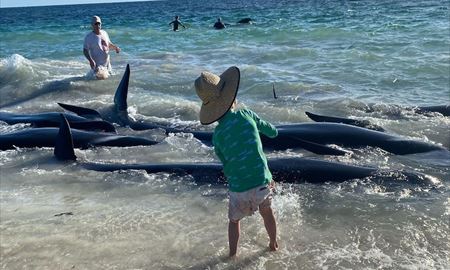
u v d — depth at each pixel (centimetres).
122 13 7662
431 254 457
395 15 3309
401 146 780
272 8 6034
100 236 523
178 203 603
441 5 4191
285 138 811
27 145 861
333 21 3150
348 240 491
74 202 619
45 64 1747
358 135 817
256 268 451
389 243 481
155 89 1319
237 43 2200
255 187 449
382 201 577
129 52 2088
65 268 465
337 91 1198
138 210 585
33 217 576
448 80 1245
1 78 1481
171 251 487
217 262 464
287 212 560
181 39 2522
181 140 877
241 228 520
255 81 1320
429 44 1759
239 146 452
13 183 693
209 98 458
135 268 461
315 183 643
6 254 493
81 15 7825
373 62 1505
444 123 915
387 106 1028
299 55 1700
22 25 5062
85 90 1330
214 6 8844
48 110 1170
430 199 578
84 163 760
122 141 872
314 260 457
